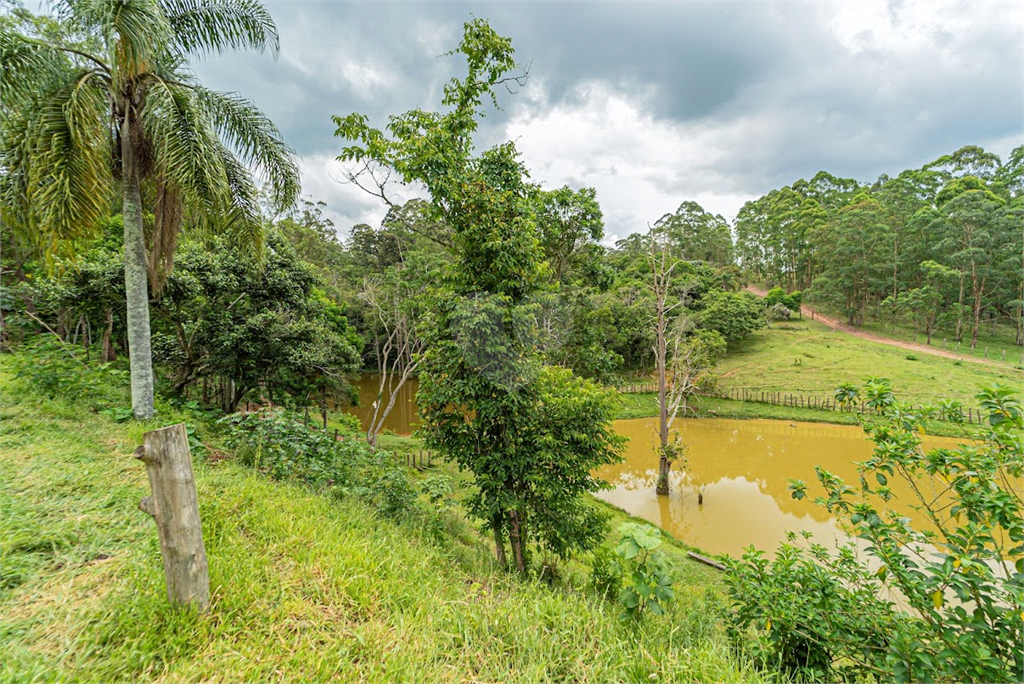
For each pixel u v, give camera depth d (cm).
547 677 219
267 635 225
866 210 3781
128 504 342
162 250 697
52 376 627
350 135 622
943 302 3406
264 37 701
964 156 4856
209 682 190
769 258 5309
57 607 222
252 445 567
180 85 635
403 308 1358
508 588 348
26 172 564
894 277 3550
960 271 3136
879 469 324
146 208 741
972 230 3228
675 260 1627
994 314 3309
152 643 203
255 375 959
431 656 224
